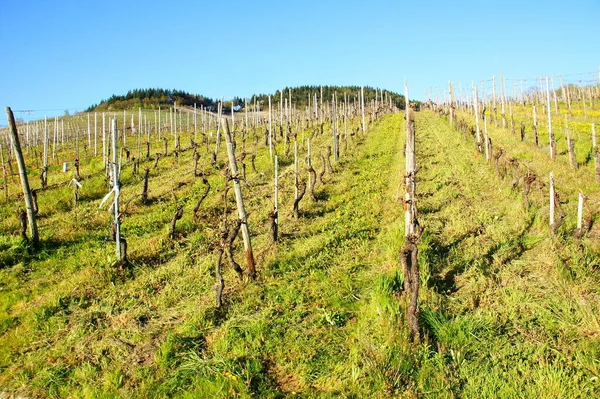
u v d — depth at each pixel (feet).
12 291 34.88
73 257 41.63
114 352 25.16
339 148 107.24
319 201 58.23
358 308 28.19
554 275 28.84
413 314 23.25
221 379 21.17
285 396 20.49
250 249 33.40
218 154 114.01
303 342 24.47
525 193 45.09
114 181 37.91
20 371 24.06
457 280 30.55
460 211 47.75
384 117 224.94
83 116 329.93
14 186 79.71
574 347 21.42
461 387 19.85
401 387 19.93
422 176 69.62
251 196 62.85
